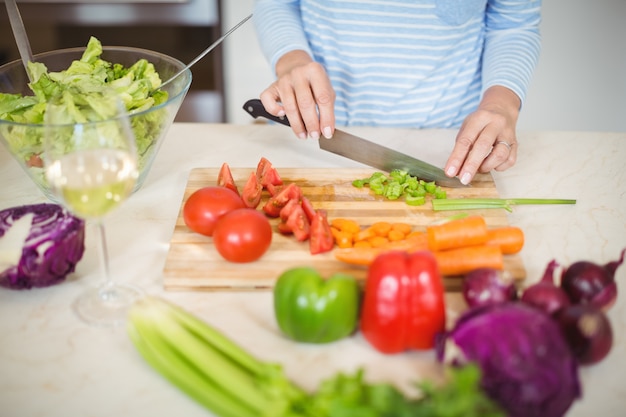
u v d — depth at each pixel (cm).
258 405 82
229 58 286
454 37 177
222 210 121
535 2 178
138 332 91
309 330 96
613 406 90
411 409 72
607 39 263
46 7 266
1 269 106
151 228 130
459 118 191
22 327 103
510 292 99
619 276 117
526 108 285
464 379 72
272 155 159
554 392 81
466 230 113
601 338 90
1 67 135
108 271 108
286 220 126
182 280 112
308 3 178
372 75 182
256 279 113
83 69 135
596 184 150
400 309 94
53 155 97
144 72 139
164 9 267
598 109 280
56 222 108
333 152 152
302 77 147
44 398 90
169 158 157
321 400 77
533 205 140
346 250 115
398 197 139
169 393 92
